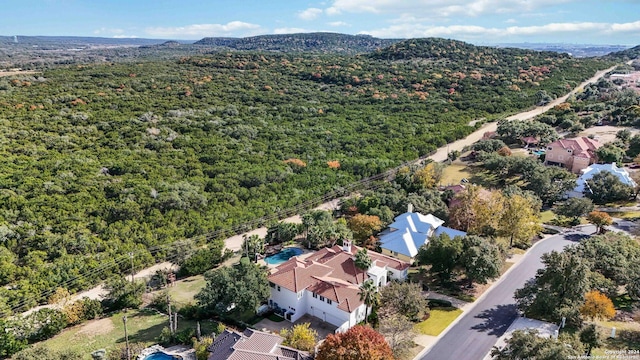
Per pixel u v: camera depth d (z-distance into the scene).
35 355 47.25
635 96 162.00
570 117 147.88
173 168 113.88
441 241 67.81
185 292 71.44
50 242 78.94
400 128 153.75
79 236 81.12
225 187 106.69
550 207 97.88
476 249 64.88
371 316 60.44
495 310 60.94
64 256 76.50
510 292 65.44
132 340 57.72
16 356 47.38
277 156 129.00
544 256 58.56
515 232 79.06
